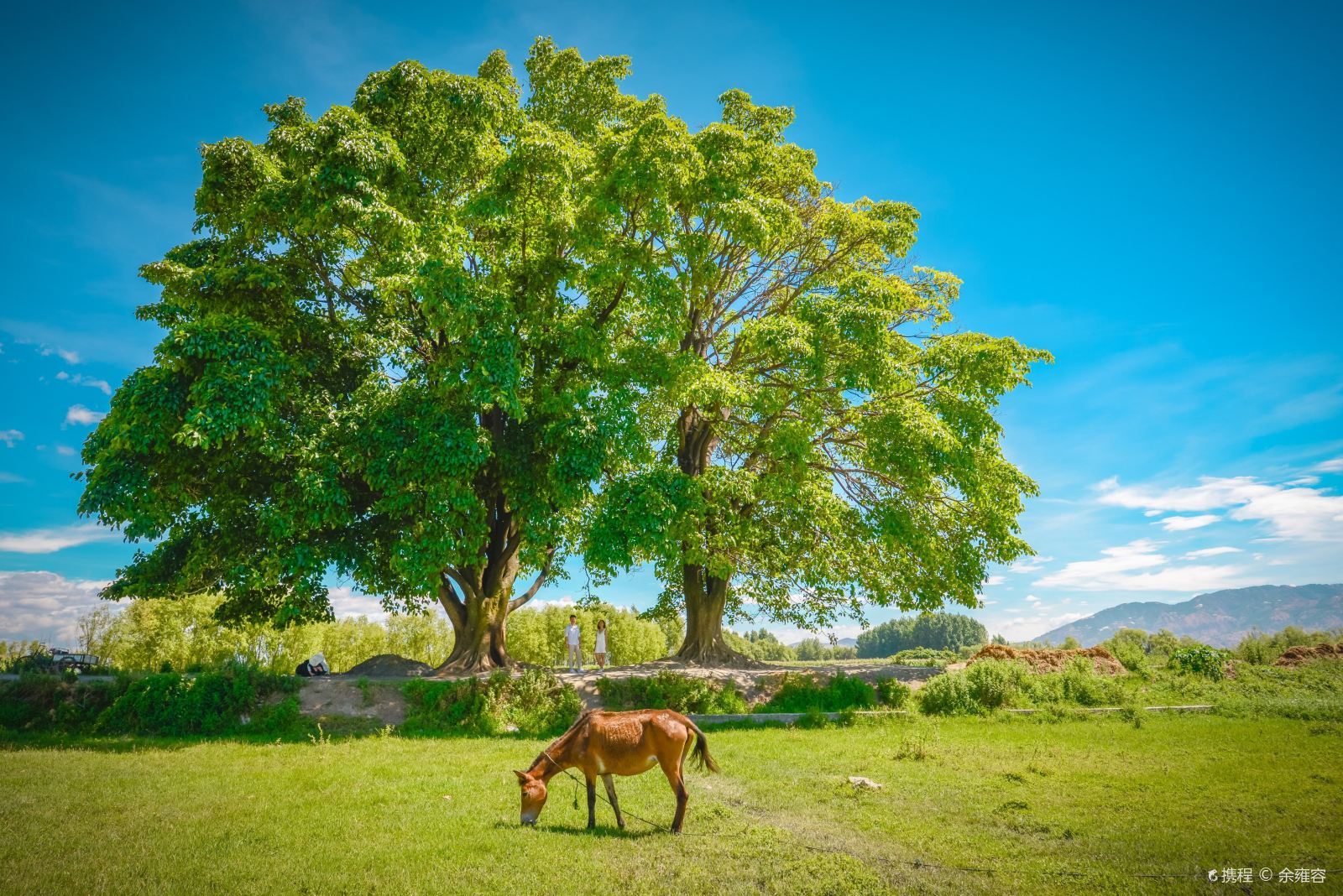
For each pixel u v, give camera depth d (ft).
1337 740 43.50
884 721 56.70
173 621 121.08
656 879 20.83
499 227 68.85
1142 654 92.94
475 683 60.95
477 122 67.77
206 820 27.61
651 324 71.05
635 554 76.13
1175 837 24.39
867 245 84.28
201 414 53.11
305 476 58.29
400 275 62.69
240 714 56.49
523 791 26.76
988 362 70.03
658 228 71.20
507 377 59.98
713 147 71.36
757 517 81.30
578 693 64.44
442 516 60.39
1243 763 36.88
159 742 49.42
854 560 82.64
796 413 81.20
